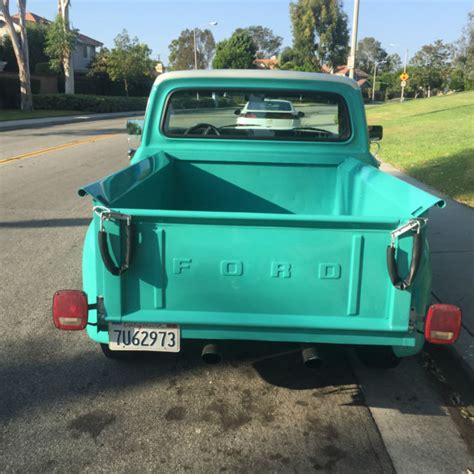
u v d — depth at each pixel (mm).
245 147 4609
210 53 82375
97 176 10875
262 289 2623
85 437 2939
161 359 3783
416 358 3918
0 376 3533
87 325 2961
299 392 3424
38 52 46844
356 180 4059
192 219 2521
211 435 2977
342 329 2635
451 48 83938
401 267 2543
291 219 2502
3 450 2820
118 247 2557
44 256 5895
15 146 16172
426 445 2932
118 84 47781
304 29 74375
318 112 4582
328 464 2764
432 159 12070
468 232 6660
